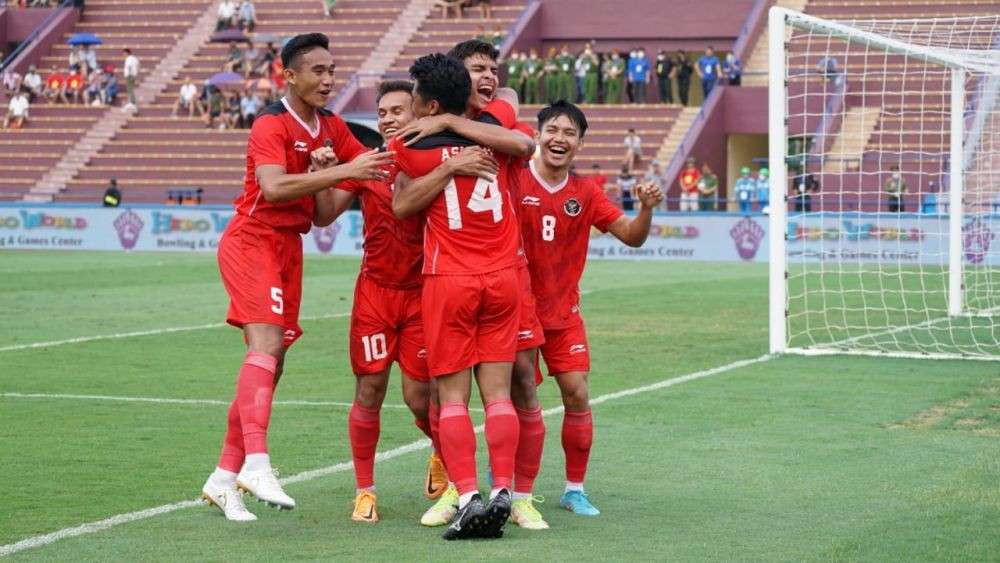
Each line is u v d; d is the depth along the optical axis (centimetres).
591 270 3291
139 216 4191
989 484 904
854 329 2002
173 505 855
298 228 831
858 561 707
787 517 815
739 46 4522
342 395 1338
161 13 5319
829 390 1351
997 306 2355
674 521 808
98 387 1384
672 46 4828
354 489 908
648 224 843
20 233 4291
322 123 837
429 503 866
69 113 4969
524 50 4816
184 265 3391
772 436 1095
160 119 4872
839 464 980
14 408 1246
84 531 782
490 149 774
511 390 808
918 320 2120
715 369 1523
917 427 1137
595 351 1700
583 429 837
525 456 806
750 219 3709
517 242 787
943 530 774
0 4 5403
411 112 853
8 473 954
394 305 829
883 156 3919
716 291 2644
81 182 4731
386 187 813
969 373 1481
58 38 5297
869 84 4106
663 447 1049
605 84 4631
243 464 827
